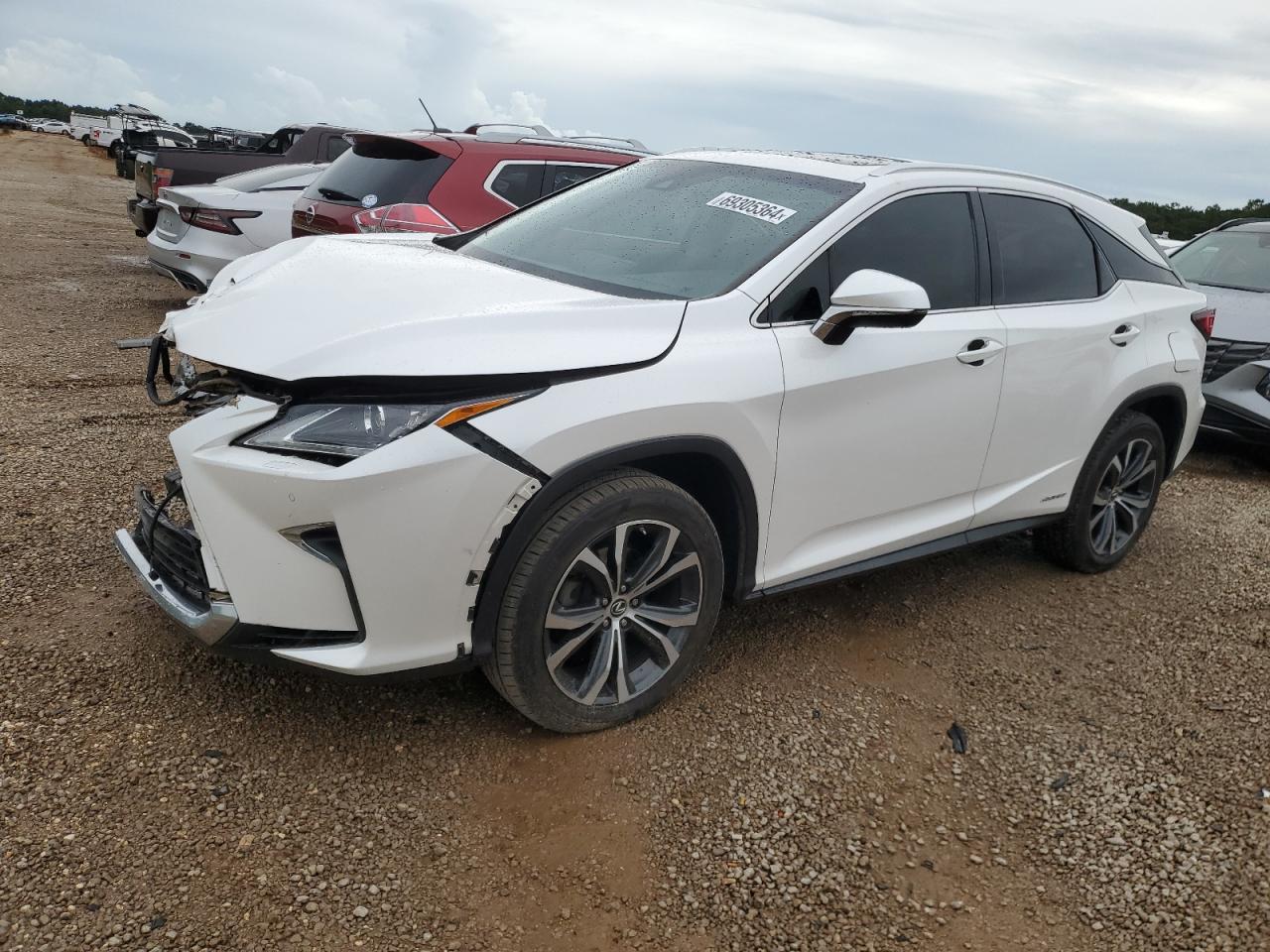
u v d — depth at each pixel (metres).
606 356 2.69
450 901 2.32
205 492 2.47
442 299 2.80
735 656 3.53
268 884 2.30
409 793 2.65
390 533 2.40
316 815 2.53
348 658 2.49
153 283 10.59
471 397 2.50
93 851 2.31
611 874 2.46
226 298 3.00
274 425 2.48
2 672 2.91
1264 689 3.58
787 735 3.09
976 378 3.59
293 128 13.55
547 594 2.64
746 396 2.91
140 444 5.01
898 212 3.50
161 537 2.79
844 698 3.34
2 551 3.63
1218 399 6.44
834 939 2.35
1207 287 7.16
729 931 2.34
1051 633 3.99
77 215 17.44
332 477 2.35
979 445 3.72
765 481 3.05
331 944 2.16
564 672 2.83
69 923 2.11
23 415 5.34
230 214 8.50
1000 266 3.82
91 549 3.74
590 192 4.07
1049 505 4.20
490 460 2.46
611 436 2.64
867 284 2.94
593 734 2.96
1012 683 3.57
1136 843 2.74
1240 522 5.47
